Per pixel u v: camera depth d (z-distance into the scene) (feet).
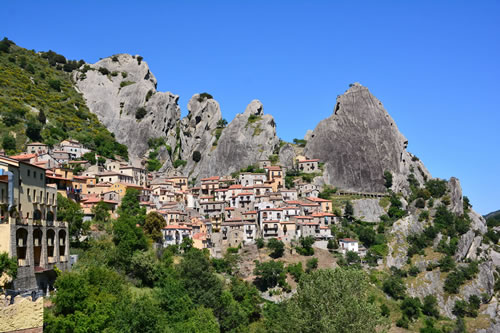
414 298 638.94
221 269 610.65
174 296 384.68
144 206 641.40
